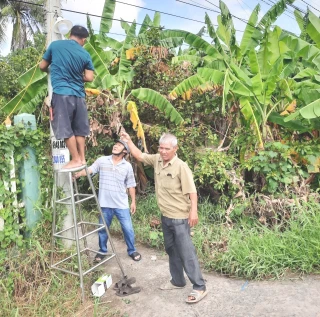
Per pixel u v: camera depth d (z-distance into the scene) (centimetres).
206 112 668
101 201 437
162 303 347
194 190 321
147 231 529
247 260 402
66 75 344
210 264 419
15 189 384
